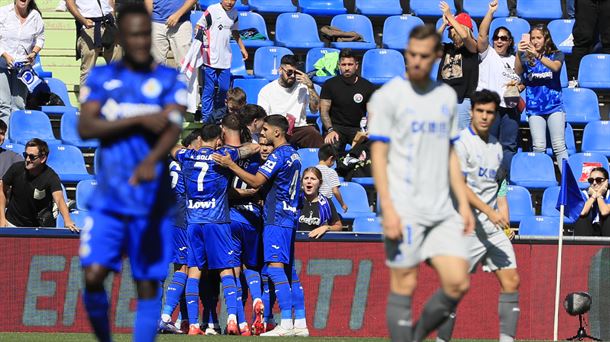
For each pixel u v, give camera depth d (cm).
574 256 3841
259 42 5803
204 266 3606
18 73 5153
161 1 5181
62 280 3759
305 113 5012
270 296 3794
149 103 1892
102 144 1911
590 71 5725
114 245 1916
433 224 2042
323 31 5891
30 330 3738
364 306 3803
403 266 2027
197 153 3559
